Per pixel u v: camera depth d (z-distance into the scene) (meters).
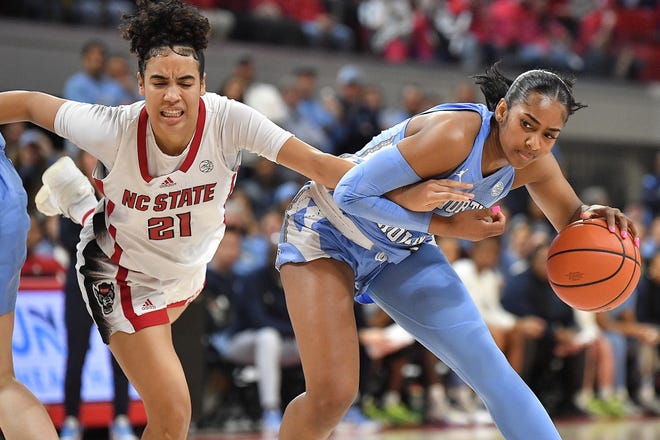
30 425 3.86
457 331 4.52
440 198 4.09
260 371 8.48
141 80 4.05
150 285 4.38
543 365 9.98
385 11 15.20
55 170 4.80
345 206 4.27
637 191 15.31
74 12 12.15
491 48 14.88
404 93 12.86
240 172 11.10
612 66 16.11
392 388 9.32
